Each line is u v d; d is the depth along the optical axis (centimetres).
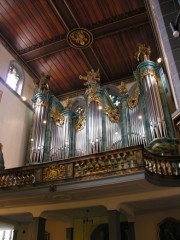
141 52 1484
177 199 940
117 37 1480
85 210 1109
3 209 1127
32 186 966
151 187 880
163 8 728
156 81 1368
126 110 1422
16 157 1430
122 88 1529
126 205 1013
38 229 1025
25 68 1658
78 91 1784
